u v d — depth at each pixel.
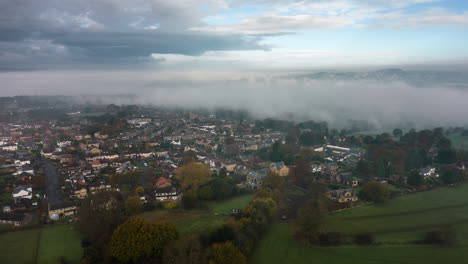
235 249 129.38
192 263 122.12
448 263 139.12
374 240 161.12
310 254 148.38
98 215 171.12
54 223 192.25
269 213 183.50
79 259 146.88
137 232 139.50
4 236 172.50
